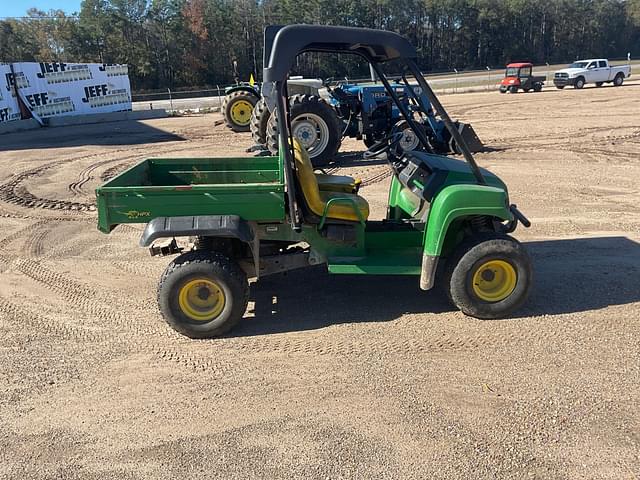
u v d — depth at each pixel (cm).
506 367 371
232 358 394
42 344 421
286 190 422
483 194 411
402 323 437
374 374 367
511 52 7231
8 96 1912
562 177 907
